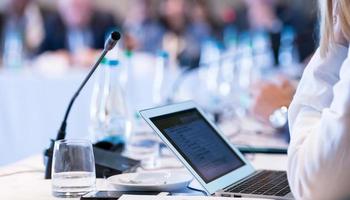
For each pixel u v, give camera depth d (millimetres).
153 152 2432
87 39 7445
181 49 6090
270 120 3258
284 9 7191
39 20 7398
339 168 1346
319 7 1629
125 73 3752
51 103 4945
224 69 4430
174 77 4426
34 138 4941
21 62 6535
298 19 6949
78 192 1654
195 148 1831
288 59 4965
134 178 1763
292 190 1463
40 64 6320
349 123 1330
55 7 8375
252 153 2514
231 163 1938
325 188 1370
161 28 7262
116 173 2012
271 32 5148
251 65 4543
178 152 1732
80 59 6262
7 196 1692
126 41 5074
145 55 5707
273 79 3775
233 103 3973
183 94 4203
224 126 3443
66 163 1660
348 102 1332
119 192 1660
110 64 2738
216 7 9031
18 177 2006
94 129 2760
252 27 7305
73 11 7516
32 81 4934
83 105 4828
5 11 7387
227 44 6324
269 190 1674
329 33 1525
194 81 4379
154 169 2172
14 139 4930
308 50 4910
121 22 8242
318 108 1509
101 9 8250
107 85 2768
